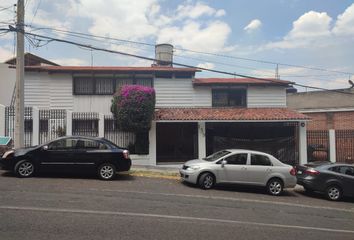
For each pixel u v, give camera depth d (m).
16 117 14.77
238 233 7.63
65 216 7.93
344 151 21.91
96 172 13.77
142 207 9.46
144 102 19.06
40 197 9.77
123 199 10.30
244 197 12.95
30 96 22.31
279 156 21.80
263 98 24.34
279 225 8.77
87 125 19.16
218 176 13.93
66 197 9.98
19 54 14.84
